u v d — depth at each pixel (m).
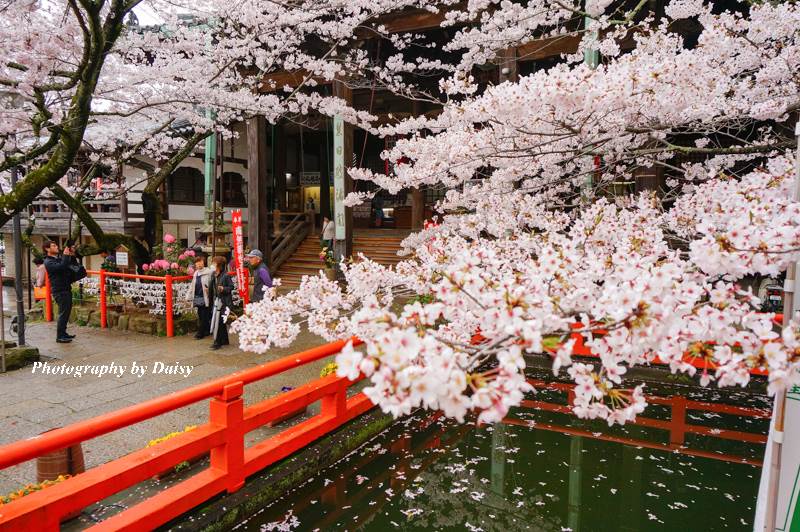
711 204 3.54
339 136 13.76
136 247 11.90
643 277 1.88
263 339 3.51
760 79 4.65
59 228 17.05
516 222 4.62
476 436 6.53
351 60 11.79
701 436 6.52
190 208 18.58
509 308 1.78
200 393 4.09
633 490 5.24
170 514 3.88
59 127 6.02
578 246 3.61
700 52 3.96
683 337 2.03
